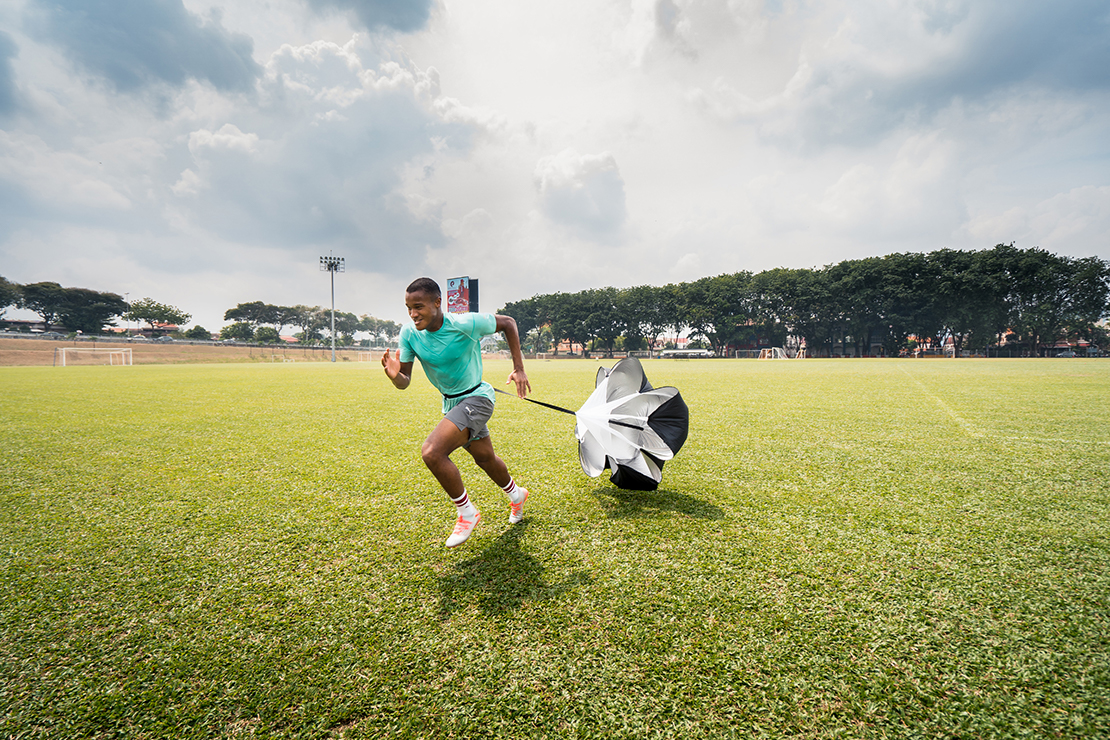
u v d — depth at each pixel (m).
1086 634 1.78
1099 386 10.73
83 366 33.84
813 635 1.81
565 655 1.73
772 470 4.10
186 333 105.31
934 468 4.09
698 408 7.79
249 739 1.41
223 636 1.89
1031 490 3.46
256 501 3.48
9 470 4.37
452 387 2.83
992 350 51.06
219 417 7.48
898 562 2.37
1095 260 46.34
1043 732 1.36
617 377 3.42
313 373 21.86
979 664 1.63
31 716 1.50
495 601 2.09
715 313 61.06
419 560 2.51
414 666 1.69
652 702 1.51
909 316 51.31
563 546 2.64
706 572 2.30
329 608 2.07
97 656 1.78
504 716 1.47
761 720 1.43
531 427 6.42
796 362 33.34
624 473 3.33
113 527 3.00
